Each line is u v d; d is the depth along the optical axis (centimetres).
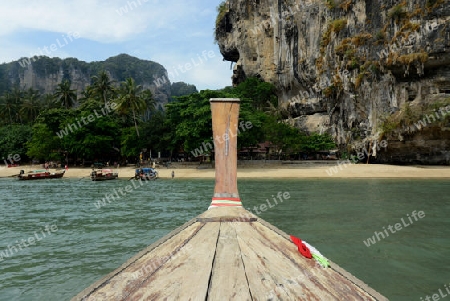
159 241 426
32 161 6412
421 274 770
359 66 4859
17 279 794
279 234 446
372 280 738
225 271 291
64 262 906
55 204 2047
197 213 1645
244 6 7100
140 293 256
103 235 1198
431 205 1819
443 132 4294
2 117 7688
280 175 4188
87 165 6097
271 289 257
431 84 4297
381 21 4531
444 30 3988
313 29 5747
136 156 5747
